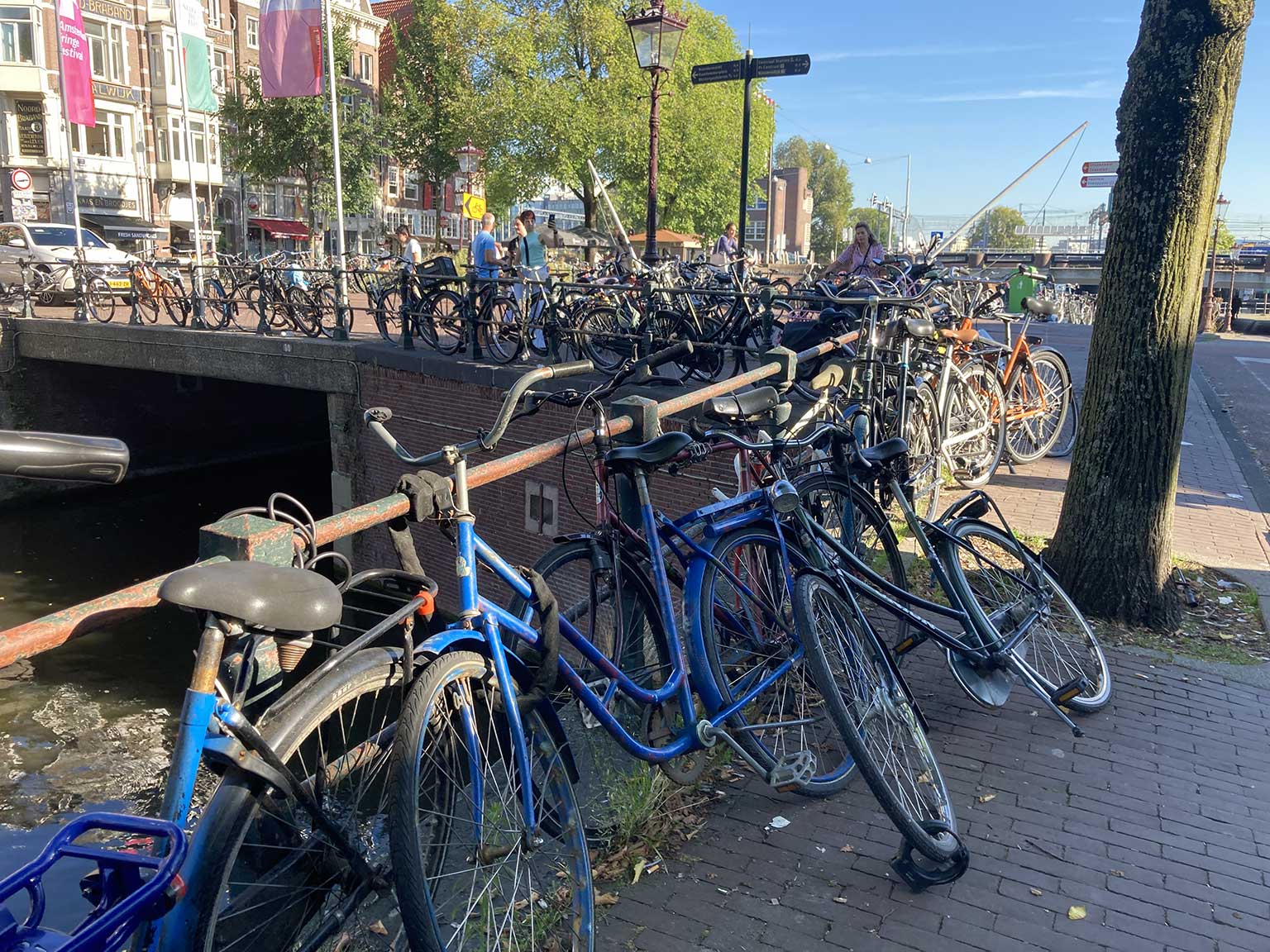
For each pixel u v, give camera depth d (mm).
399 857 1831
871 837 2998
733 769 3391
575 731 3193
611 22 33781
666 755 2793
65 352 16016
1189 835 3021
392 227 47438
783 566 3246
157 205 38969
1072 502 4805
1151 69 4348
